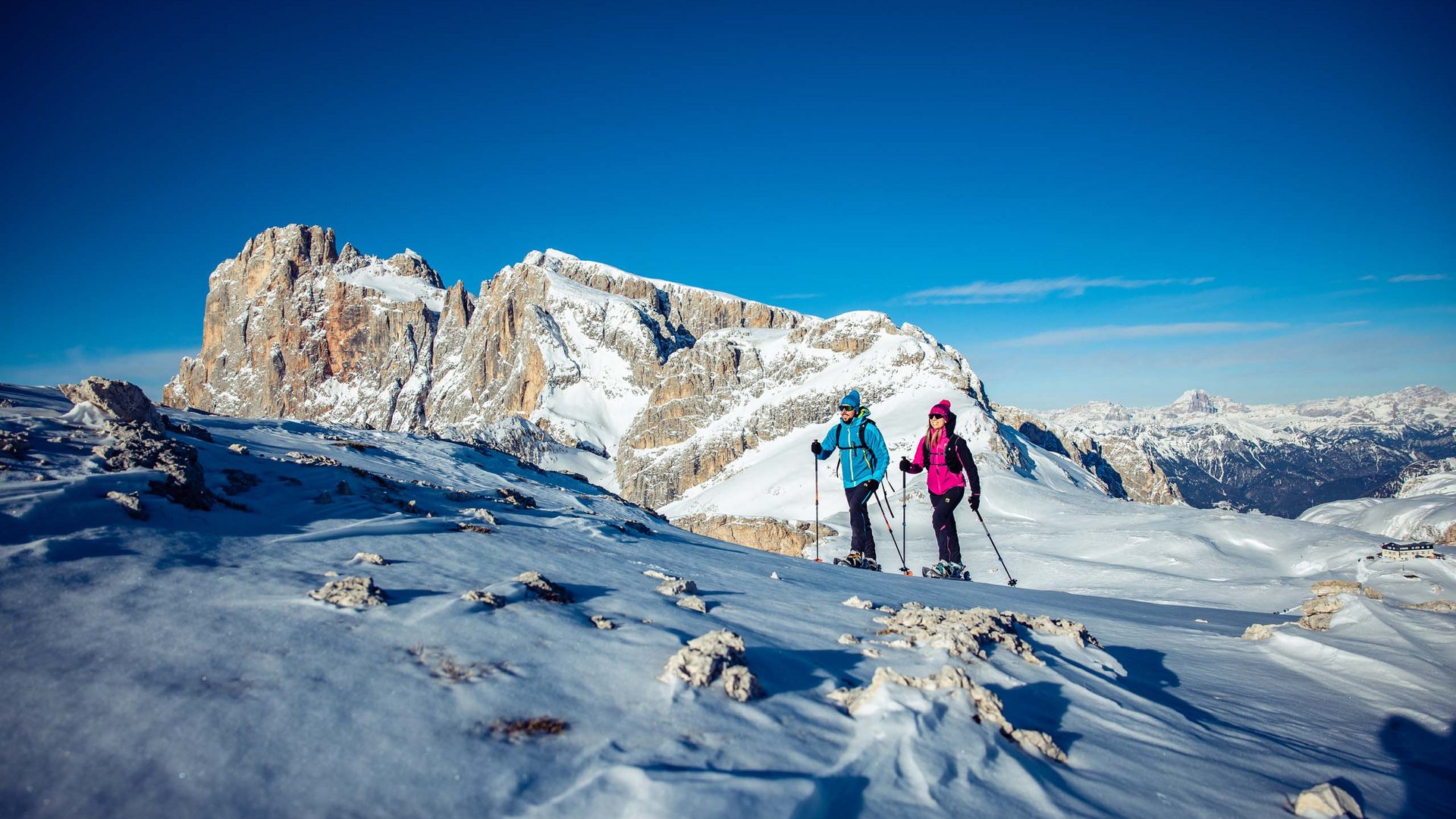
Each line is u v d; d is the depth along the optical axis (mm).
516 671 3426
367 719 2795
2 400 7492
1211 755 3773
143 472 5621
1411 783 3701
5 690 2688
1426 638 6539
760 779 2578
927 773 2861
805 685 3832
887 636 5129
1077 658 5289
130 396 7902
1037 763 3207
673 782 2451
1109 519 73688
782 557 12609
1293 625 7973
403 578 4816
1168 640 7266
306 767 2430
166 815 2129
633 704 3215
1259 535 56250
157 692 2783
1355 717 4957
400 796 2326
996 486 95188
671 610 5082
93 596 3654
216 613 3668
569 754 2715
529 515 9633
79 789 2207
